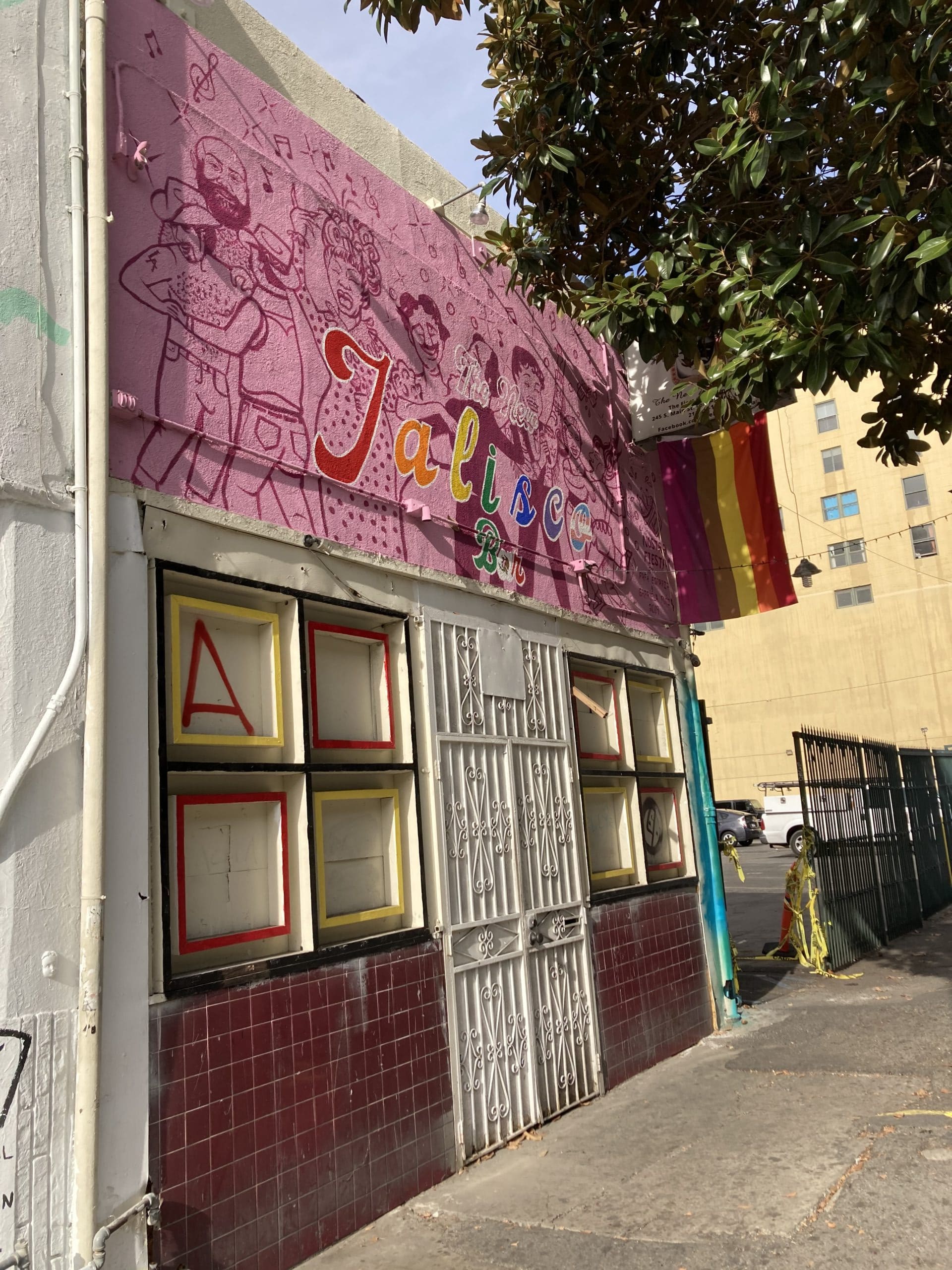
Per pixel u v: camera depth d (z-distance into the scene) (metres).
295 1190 3.97
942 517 35.41
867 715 36.53
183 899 3.84
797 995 9.05
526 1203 4.54
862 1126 5.23
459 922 5.30
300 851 4.40
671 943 7.59
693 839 8.29
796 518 38.53
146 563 3.81
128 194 3.98
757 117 5.21
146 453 3.89
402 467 5.42
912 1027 7.39
